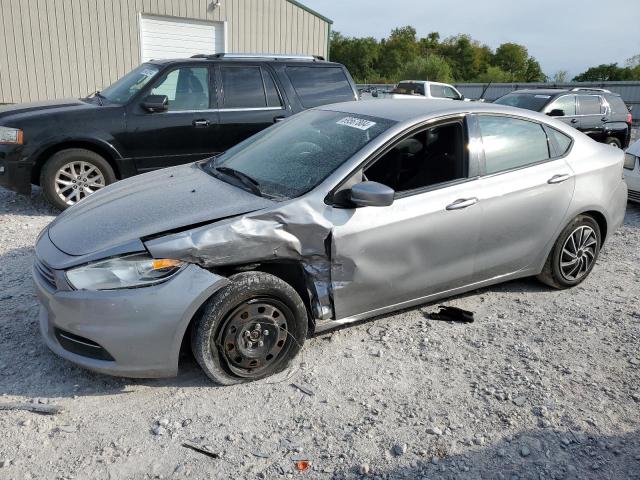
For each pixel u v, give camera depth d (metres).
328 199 3.42
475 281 4.14
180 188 3.75
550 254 4.55
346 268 3.46
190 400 3.14
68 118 6.52
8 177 6.39
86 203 3.83
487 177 4.02
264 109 7.43
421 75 57.88
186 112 7.02
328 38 16.31
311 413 3.06
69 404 3.07
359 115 4.11
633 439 2.92
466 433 2.93
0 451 2.69
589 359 3.68
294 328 3.38
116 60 13.63
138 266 2.99
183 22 14.27
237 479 2.58
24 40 12.55
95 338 2.98
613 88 30.97
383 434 2.90
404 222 3.60
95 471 2.60
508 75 71.69
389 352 3.70
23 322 3.93
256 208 3.29
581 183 4.48
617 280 5.12
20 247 5.48
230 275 3.29
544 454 2.79
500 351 3.75
